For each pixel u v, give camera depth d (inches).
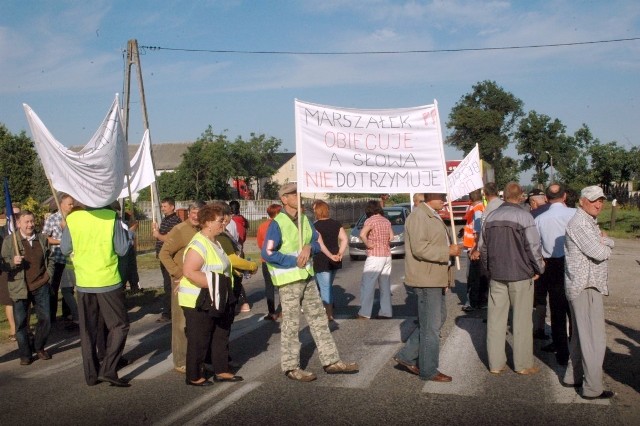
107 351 260.7
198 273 247.9
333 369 269.4
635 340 324.5
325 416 216.8
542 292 318.0
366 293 397.1
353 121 301.3
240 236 438.6
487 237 264.4
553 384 251.0
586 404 226.5
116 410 228.7
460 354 302.0
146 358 310.3
